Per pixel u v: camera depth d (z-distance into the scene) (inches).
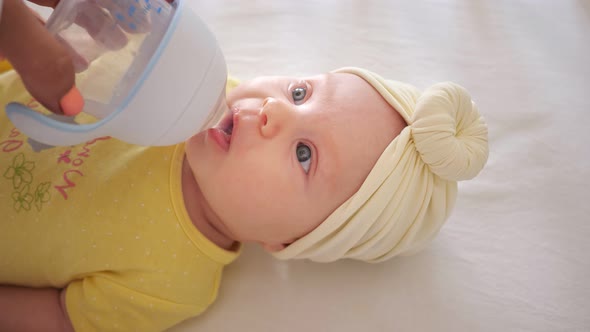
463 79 52.6
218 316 38.7
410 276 40.9
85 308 33.3
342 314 39.2
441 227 40.2
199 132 31.0
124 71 24.7
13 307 33.9
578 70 52.7
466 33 55.9
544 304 39.7
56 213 33.4
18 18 20.5
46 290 35.2
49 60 21.4
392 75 52.8
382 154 32.7
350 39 54.9
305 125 32.3
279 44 54.0
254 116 33.2
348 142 32.5
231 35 54.4
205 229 36.8
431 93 33.1
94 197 33.8
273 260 41.8
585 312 39.3
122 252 33.5
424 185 34.3
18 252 33.6
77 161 34.7
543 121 49.2
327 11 56.9
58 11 25.9
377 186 32.6
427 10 57.7
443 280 40.9
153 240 34.0
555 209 44.3
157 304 34.3
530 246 42.4
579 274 41.0
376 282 40.6
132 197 34.2
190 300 35.9
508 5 58.2
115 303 33.5
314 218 33.6
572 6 58.0
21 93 37.2
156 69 23.1
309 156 32.9
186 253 35.1
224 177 32.7
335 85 34.8
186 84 24.5
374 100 34.6
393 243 36.7
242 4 56.3
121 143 36.0
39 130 22.7
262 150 32.1
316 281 40.6
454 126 32.8
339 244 35.5
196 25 24.8
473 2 58.2
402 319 39.1
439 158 32.2
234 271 41.0
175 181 35.2
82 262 33.3
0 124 36.0
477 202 44.5
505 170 46.3
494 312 39.5
